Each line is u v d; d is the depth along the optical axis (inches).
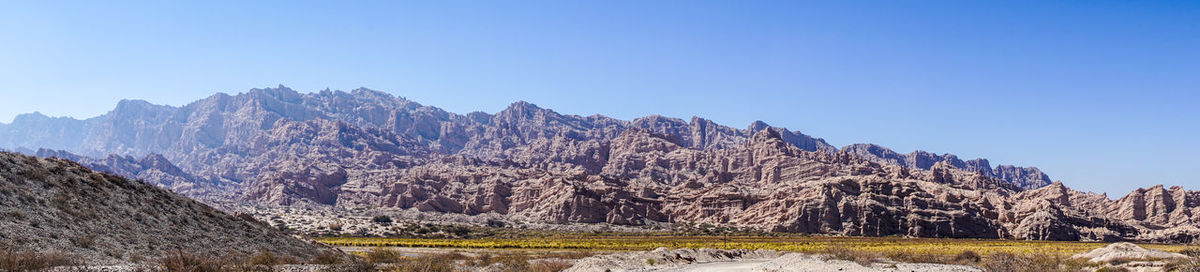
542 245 5369.1
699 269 2242.9
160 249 1785.2
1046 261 2167.8
